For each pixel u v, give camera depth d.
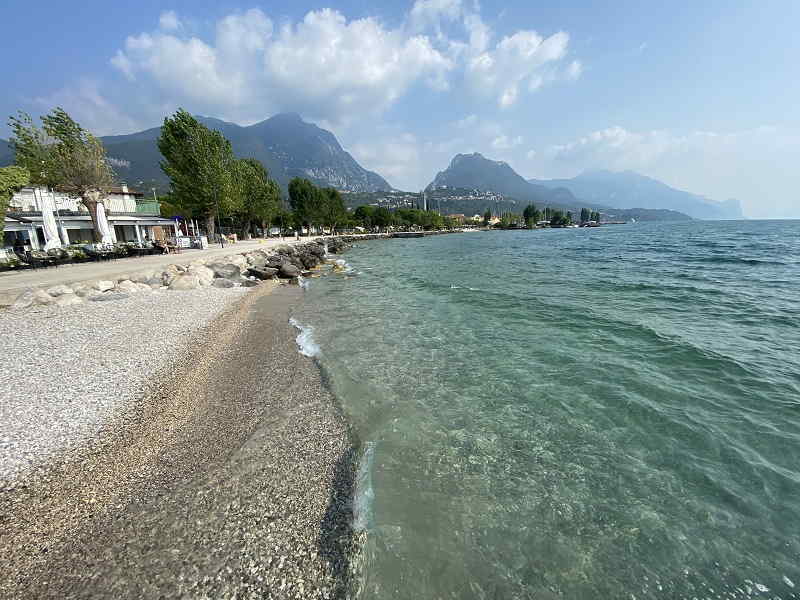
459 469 4.32
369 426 5.27
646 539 3.34
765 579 2.93
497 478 4.17
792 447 4.68
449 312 12.78
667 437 4.96
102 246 24.95
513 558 3.13
